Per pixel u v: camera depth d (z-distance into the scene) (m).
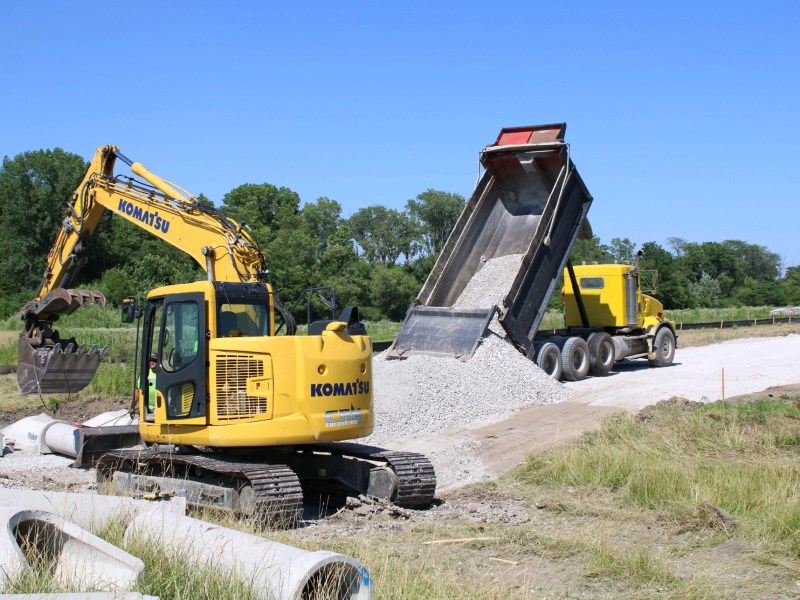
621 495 10.45
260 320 10.55
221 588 5.98
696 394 18.39
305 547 7.96
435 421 15.95
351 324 10.88
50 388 15.48
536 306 19.89
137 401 11.50
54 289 15.06
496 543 8.76
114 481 11.05
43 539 6.48
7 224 80.38
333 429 10.09
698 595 7.06
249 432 9.81
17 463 13.80
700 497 9.75
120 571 6.09
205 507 9.66
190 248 12.99
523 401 17.55
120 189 14.09
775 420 13.80
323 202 89.56
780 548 8.30
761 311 63.41
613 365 23.98
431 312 19.77
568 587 7.41
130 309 11.27
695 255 120.56
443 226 98.31
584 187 20.73
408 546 8.66
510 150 20.42
